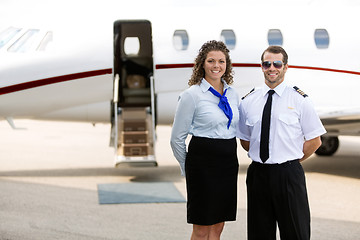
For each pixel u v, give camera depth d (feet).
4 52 30.32
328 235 19.29
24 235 18.97
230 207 13.61
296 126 12.85
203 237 13.78
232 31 32.68
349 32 34.40
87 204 24.04
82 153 43.55
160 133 63.26
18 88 29.78
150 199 25.05
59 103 31.01
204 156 13.19
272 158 12.82
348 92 33.94
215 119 13.09
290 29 33.53
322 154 40.88
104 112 32.12
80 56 30.60
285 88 13.07
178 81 31.96
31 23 31.60
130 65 36.94
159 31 31.78
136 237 18.86
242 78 32.50
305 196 12.91
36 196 25.70
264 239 13.26
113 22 31.63
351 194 26.84
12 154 42.47
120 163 28.99
